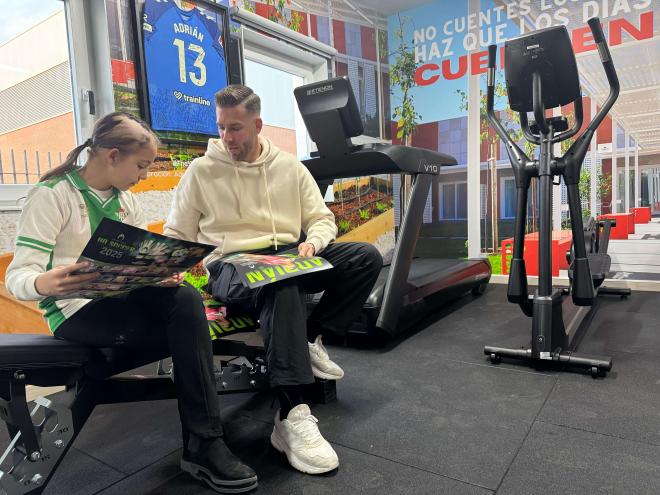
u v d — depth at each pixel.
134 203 1.36
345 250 1.56
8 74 2.08
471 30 4.15
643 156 3.53
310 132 2.25
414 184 2.42
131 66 2.42
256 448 1.43
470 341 2.46
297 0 3.61
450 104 4.34
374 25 4.44
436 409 1.66
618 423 1.50
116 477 1.30
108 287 1.04
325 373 1.73
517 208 2.17
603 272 2.51
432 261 3.63
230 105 1.43
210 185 1.55
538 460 1.30
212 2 2.80
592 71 3.65
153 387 1.32
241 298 1.39
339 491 1.19
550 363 2.02
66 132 2.32
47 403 1.07
